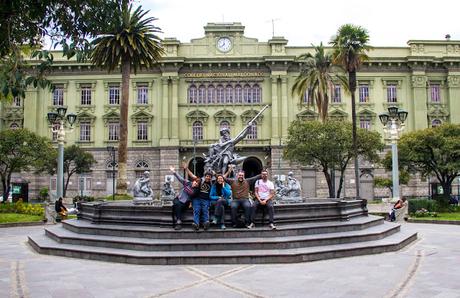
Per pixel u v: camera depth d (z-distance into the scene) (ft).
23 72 31.40
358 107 191.52
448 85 193.16
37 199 184.44
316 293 30.68
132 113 190.08
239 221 48.83
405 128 190.80
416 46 194.49
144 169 187.93
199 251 43.55
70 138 191.21
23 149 143.74
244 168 200.64
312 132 143.13
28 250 53.57
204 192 46.98
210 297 29.81
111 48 121.70
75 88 193.26
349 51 125.39
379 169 187.42
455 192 180.04
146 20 125.18
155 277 35.96
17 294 30.96
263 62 189.26
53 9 32.86
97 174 188.96
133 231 48.52
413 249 50.83
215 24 192.44
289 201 71.10
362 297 29.63
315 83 146.00
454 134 122.52
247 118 190.39
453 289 31.71
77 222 61.21
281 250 43.65
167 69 189.06
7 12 30.83
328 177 147.84
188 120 190.19
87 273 37.83
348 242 48.60
